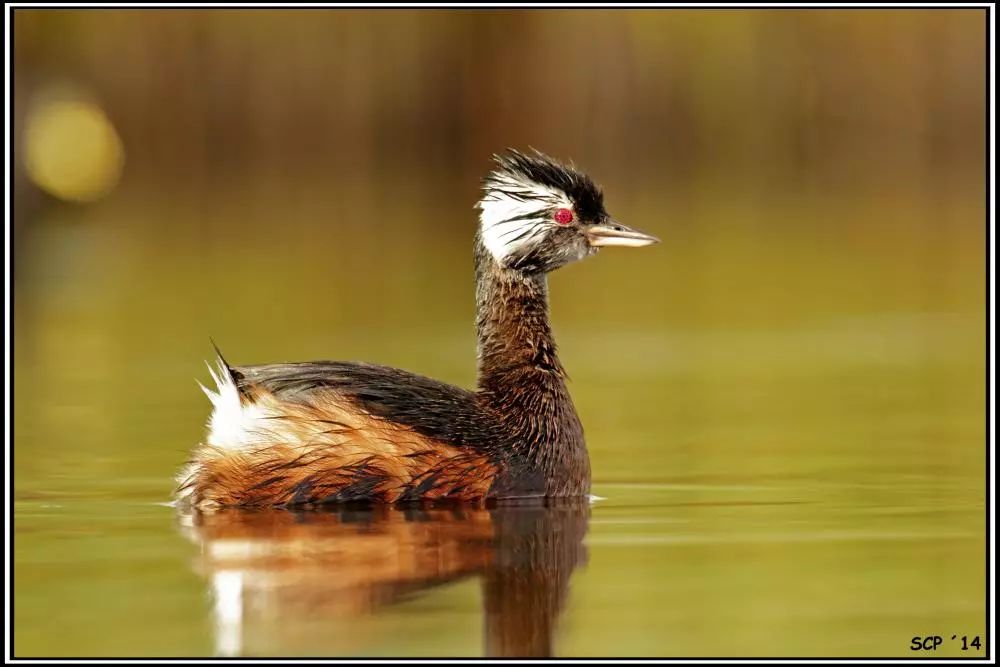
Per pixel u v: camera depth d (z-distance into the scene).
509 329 11.98
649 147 46.19
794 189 43.50
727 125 46.72
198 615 8.22
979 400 16.45
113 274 30.09
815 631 8.03
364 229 36.38
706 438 14.36
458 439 11.10
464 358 19.14
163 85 45.66
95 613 8.26
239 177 46.25
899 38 46.53
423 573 9.05
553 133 45.78
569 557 9.53
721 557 9.54
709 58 46.38
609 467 12.89
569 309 24.81
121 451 13.79
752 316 23.48
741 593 8.70
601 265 30.80
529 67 45.66
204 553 9.55
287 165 46.62
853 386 17.53
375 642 7.79
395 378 11.36
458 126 46.16
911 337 21.22
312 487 10.77
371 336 21.33
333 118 46.75
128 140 45.25
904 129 46.88
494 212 12.12
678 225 36.09
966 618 8.23
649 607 8.43
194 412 16.14
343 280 28.27
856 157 47.00
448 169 46.25
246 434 10.79
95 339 22.11
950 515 10.84
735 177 46.22
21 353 20.92
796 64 46.78
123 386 18.03
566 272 30.06
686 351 20.47
